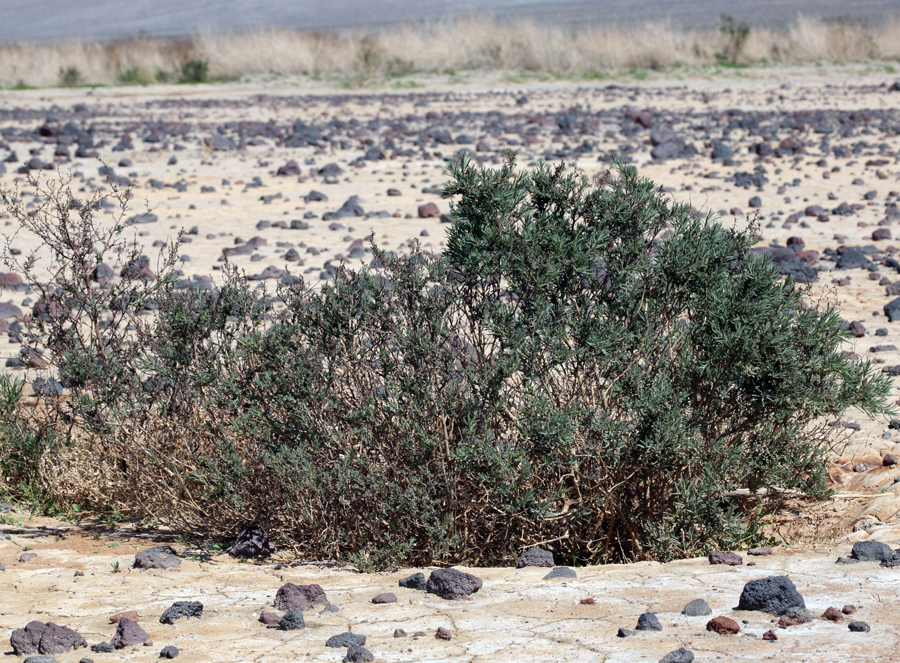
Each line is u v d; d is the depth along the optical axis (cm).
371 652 689
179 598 861
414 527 1014
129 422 1157
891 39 8269
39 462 1268
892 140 4453
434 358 1008
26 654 723
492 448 952
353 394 1047
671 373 1020
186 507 1126
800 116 5272
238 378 1077
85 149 4434
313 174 3762
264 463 1021
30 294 2155
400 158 4141
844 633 673
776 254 2202
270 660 685
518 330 991
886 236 2505
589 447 973
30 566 990
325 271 2200
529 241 1016
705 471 977
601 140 4572
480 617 766
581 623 737
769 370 955
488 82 7531
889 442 1298
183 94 7350
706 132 4781
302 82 7862
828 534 1055
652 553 1013
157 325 1187
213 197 3309
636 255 1043
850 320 1845
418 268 1071
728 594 787
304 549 1032
